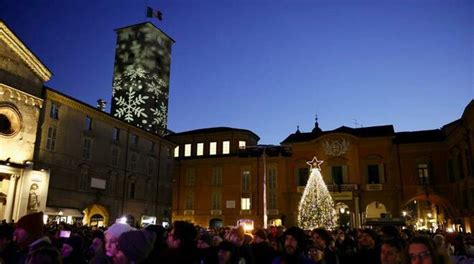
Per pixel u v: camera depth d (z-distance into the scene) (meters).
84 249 11.28
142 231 5.53
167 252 6.28
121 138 50.38
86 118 45.00
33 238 7.01
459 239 13.60
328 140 57.25
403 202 53.03
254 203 60.78
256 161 62.12
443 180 52.06
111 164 48.09
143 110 63.28
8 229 8.17
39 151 38.12
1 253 8.04
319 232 10.12
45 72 39.25
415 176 53.34
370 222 29.88
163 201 58.69
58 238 13.70
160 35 68.75
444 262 4.94
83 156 43.84
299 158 59.12
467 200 44.53
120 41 67.69
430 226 55.22
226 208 62.50
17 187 34.88
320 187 47.66
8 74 35.53
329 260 10.05
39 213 7.30
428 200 53.22
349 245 12.20
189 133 72.94
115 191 48.44
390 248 6.38
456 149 47.78
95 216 46.44
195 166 66.44
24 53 36.81
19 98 36.34
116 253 5.45
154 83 65.75
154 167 57.03
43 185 36.78
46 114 39.44
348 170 55.78
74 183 41.97
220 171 64.56
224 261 8.00
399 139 56.41
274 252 9.73
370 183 54.72
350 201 54.28
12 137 35.47
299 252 7.39
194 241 6.48
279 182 59.97
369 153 55.66
